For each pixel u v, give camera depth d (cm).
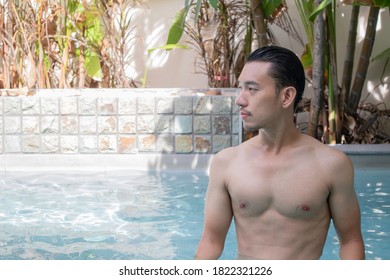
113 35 563
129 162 466
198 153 466
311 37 487
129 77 611
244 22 564
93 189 378
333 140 486
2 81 525
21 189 380
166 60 633
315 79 464
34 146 479
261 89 143
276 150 150
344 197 145
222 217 158
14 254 233
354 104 536
